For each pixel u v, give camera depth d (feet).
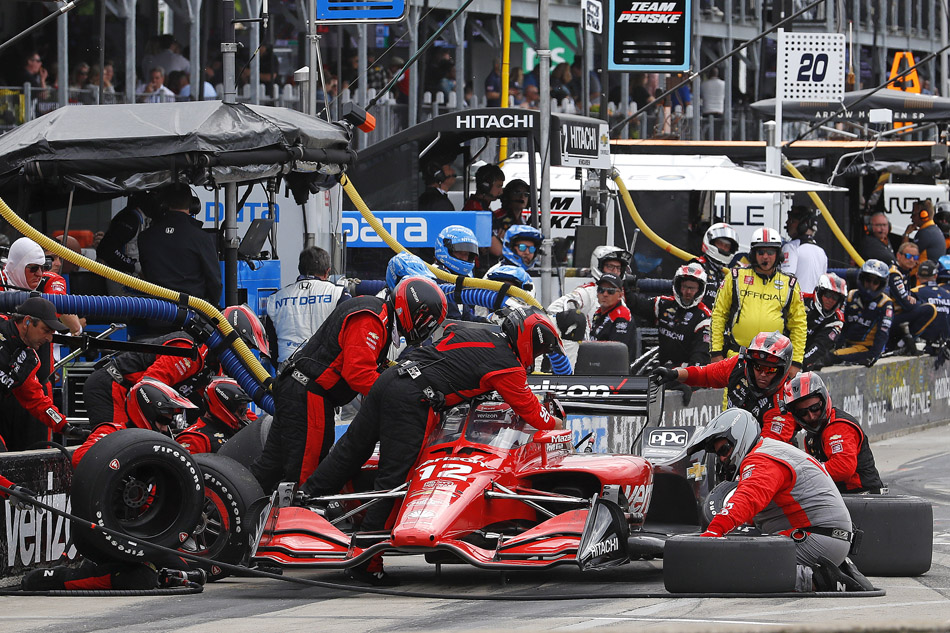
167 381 80.38
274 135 95.20
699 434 73.10
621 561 71.31
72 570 71.97
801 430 83.71
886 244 194.80
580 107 219.41
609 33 147.64
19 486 71.51
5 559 73.10
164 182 93.81
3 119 150.30
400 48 192.03
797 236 160.56
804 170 208.64
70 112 96.63
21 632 59.06
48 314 74.02
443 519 67.92
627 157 182.70
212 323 82.33
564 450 78.38
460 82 201.36
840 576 68.39
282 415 77.10
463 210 153.89
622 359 97.25
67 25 154.71
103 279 107.65
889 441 159.33
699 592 66.49
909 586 72.28
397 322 74.02
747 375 82.28
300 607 66.33
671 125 229.66
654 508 87.76
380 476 73.10
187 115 94.94
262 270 110.42
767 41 250.16
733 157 201.16
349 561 68.90
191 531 71.46
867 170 208.85
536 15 215.31
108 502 68.90
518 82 210.59
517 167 185.57
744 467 68.49
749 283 118.11
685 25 147.54
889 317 156.35
